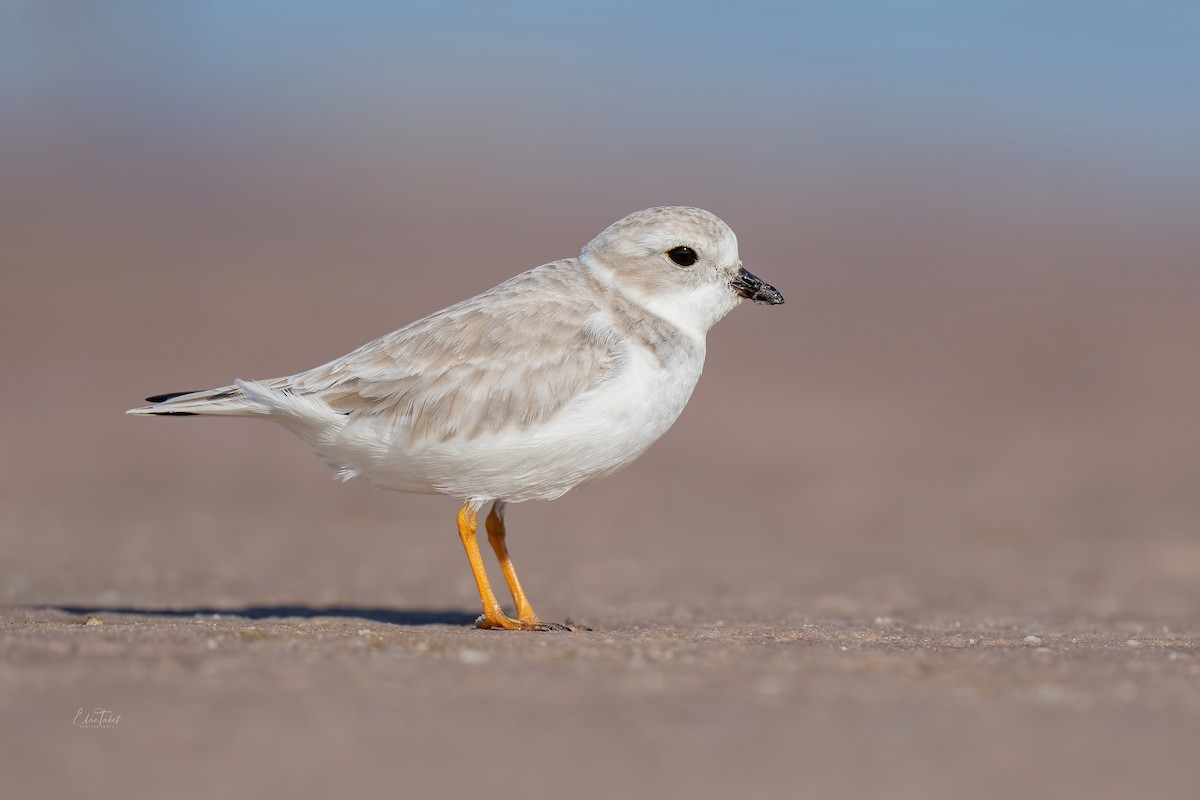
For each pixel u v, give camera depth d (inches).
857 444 931.3
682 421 978.7
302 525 662.5
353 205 1815.9
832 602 432.1
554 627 327.3
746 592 466.0
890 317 1348.4
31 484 747.4
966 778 185.5
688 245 334.6
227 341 1138.0
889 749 197.2
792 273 1530.5
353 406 316.5
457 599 436.5
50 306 1226.6
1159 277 1562.5
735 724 209.0
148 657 253.8
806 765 189.8
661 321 332.5
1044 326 1323.8
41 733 201.0
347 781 183.0
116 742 197.5
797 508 742.5
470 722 208.8
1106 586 508.4
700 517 713.0
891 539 652.1
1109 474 857.5
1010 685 239.5
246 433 928.3
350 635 291.3
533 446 313.6
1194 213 1943.9
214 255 1494.8
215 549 574.2
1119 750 198.1
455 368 313.7
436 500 757.9
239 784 181.8
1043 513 735.7
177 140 2063.2
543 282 332.5
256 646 269.3
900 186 2053.4
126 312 1222.3
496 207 1857.8
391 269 1469.0
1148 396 1085.1
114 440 877.8
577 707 218.4
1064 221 1872.5
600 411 314.8
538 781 183.2
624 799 177.2
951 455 906.1
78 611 368.5
